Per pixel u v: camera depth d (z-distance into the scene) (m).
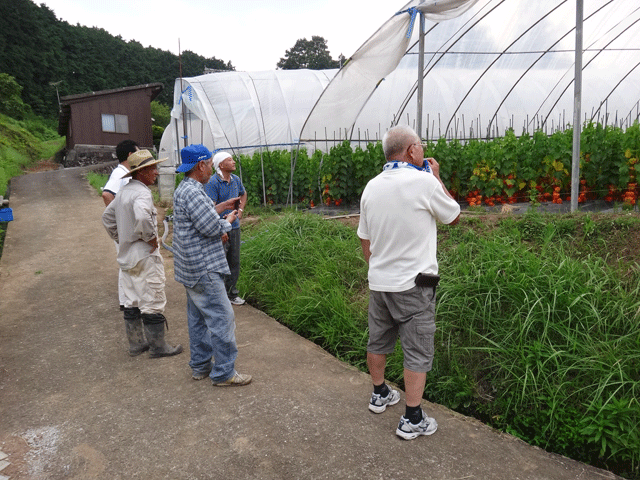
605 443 2.69
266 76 16.94
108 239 8.60
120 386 3.51
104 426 2.98
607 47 10.15
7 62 46.88
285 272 5.54
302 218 6.77
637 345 3.14
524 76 10.71
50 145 36.34
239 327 4.62
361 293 4.83
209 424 2.97
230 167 4.77
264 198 10.07
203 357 3.53
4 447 2.77
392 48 7.14
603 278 3.82
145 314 3.84
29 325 4.80
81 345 4.28
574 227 4.89
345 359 3.98
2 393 3.45
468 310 3.74
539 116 11.54
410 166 2.63
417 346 2.64
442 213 2.60
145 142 28.86
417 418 2.74
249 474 2.50
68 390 3.47
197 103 15.40
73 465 2.61
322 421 2.98
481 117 11.19
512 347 3.37
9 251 7.83
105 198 4.36
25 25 50.62
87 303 5.44
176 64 68.25
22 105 37.44
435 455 2.63
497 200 7.75
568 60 10.51
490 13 8.73
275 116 15.87
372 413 3.07
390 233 2.60
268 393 3.34
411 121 10.84
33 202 12.48
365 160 8.88
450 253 4.83
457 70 10.25
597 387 2.96
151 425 2.98
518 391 3.12
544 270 3.92
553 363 3.19
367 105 10.48
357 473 2.48
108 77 61.06
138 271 3.75
